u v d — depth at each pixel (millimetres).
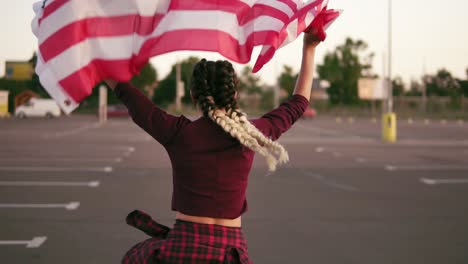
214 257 2248
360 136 28562
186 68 68562
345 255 6031
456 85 75562
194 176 2289
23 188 10477
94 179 11773
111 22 2137
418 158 16891
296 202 9203
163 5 2180
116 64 2133
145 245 2414
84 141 23266
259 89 77625
